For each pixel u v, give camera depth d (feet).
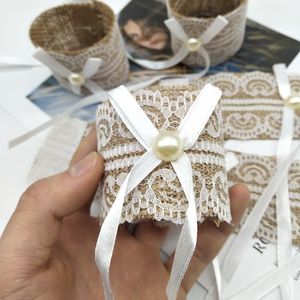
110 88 2.56
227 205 1.41
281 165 2.06
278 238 1.94
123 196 1.29
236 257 1.92
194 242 1.22
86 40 2.64
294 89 2.31
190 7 2.57
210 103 1.39
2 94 2.63
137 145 1.38
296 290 1.85
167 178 1.32
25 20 2.97
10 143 2.25
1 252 1.52
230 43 2.40
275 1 2.72
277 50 2.53
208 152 1.38
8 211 2.22
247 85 2.34
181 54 2.47
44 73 2.68
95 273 1.81
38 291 1.53
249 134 2.22
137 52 2.71
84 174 1.55
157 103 1.41
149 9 2.86
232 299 1.84
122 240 1.97
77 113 2.45
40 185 1.62
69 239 1.87
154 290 1.85
